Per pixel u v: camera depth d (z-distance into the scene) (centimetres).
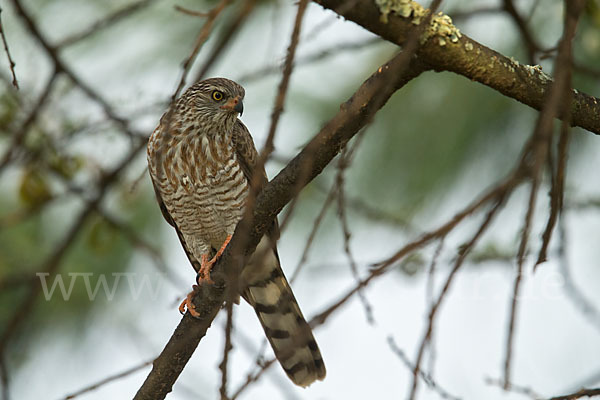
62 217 1193
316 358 952
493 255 1027
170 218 1055
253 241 667
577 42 977
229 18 1082
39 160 1062
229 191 980
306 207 1095
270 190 623
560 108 499
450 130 974
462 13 927
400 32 573
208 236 1020
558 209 462
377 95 567
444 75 984
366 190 1018
